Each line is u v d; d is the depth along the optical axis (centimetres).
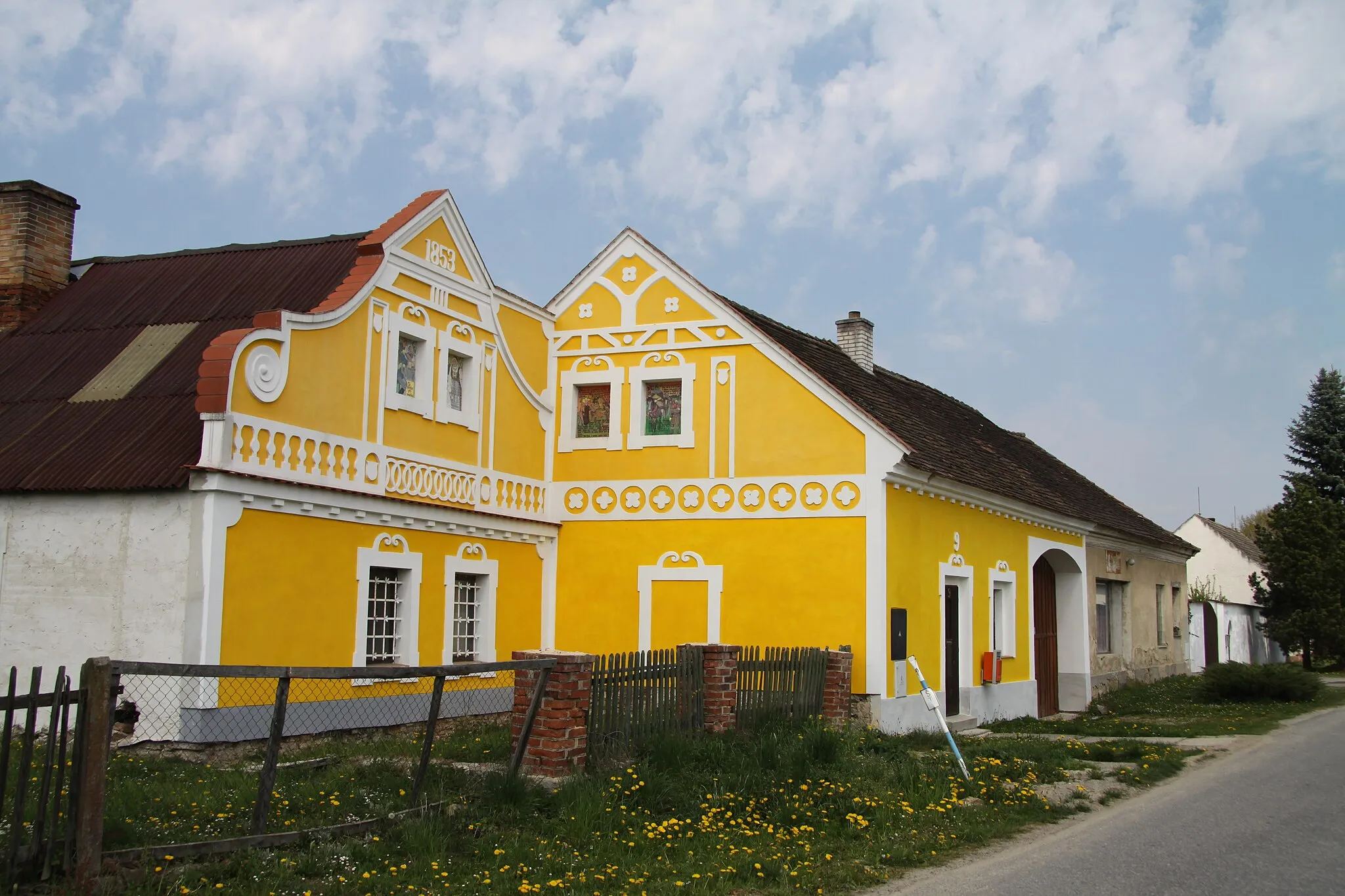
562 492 1920
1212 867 853
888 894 797
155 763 1165
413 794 946
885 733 1592
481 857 846
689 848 903
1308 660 4059
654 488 1862
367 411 1500
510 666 1009
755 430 1808
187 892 704
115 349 1557
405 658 1558
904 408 2131
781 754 1186
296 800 954
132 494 1277
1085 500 2853
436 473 1638
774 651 1451
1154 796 1177
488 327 1781
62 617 1285
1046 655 2517
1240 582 5981
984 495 2027
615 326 1925
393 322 1558
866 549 1703
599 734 1116
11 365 1577
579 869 826
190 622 1227
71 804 704
